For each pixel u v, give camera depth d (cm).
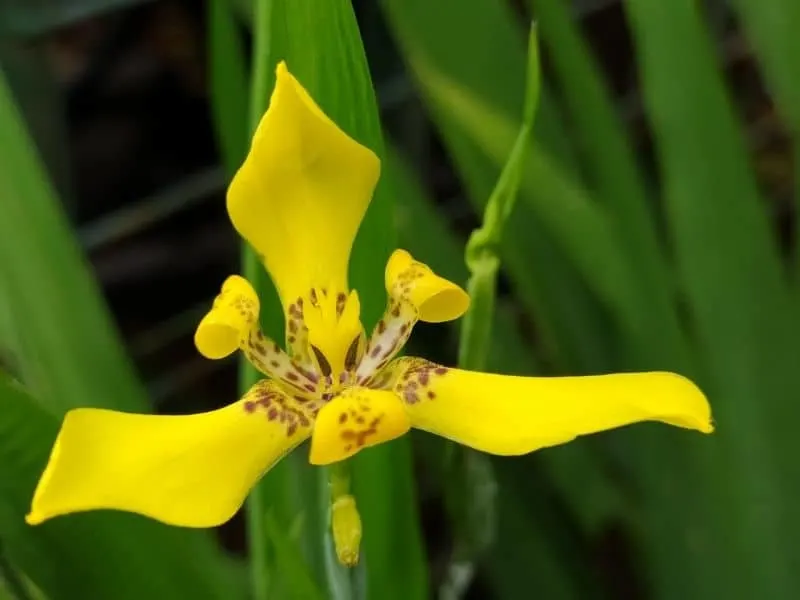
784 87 39
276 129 30
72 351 35
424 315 31
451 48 37
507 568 42
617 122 38
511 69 38
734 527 40
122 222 47
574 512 42
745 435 39
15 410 30
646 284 38
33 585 31
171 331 53
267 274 33
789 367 39
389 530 33
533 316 40
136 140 61
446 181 58
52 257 35
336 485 30
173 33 61
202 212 60
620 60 62
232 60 36
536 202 37
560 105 45
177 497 28
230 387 55
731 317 38
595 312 40
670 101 37
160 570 32
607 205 38
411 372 30
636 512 42
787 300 39
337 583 31
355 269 32
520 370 40
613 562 50
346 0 31
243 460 29
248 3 38
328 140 30
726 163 38
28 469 31
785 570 40
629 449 41
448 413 30
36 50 48
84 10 46
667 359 39
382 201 32
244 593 39
